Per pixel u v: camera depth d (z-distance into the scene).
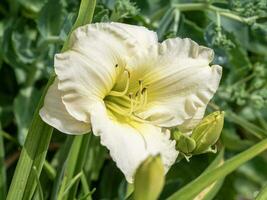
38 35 0.72
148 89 0.51
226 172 0.49
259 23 0.71
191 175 0.74
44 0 0.73
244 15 0.68
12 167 0.74
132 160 0.47
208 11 0.70
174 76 0.50
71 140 0.55
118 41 0.48
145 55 0.49
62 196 0.54
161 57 0.50
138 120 0.50
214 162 0.61
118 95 0.50
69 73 0.46
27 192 0.49
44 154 0.48
